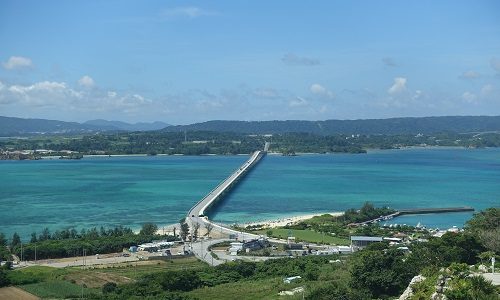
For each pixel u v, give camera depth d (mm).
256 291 138500
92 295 141750
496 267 102500
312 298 112312
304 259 187125
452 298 74562
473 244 128750
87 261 199875
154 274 163000
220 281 160125
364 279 113500
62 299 139875
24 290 150375
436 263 115875
